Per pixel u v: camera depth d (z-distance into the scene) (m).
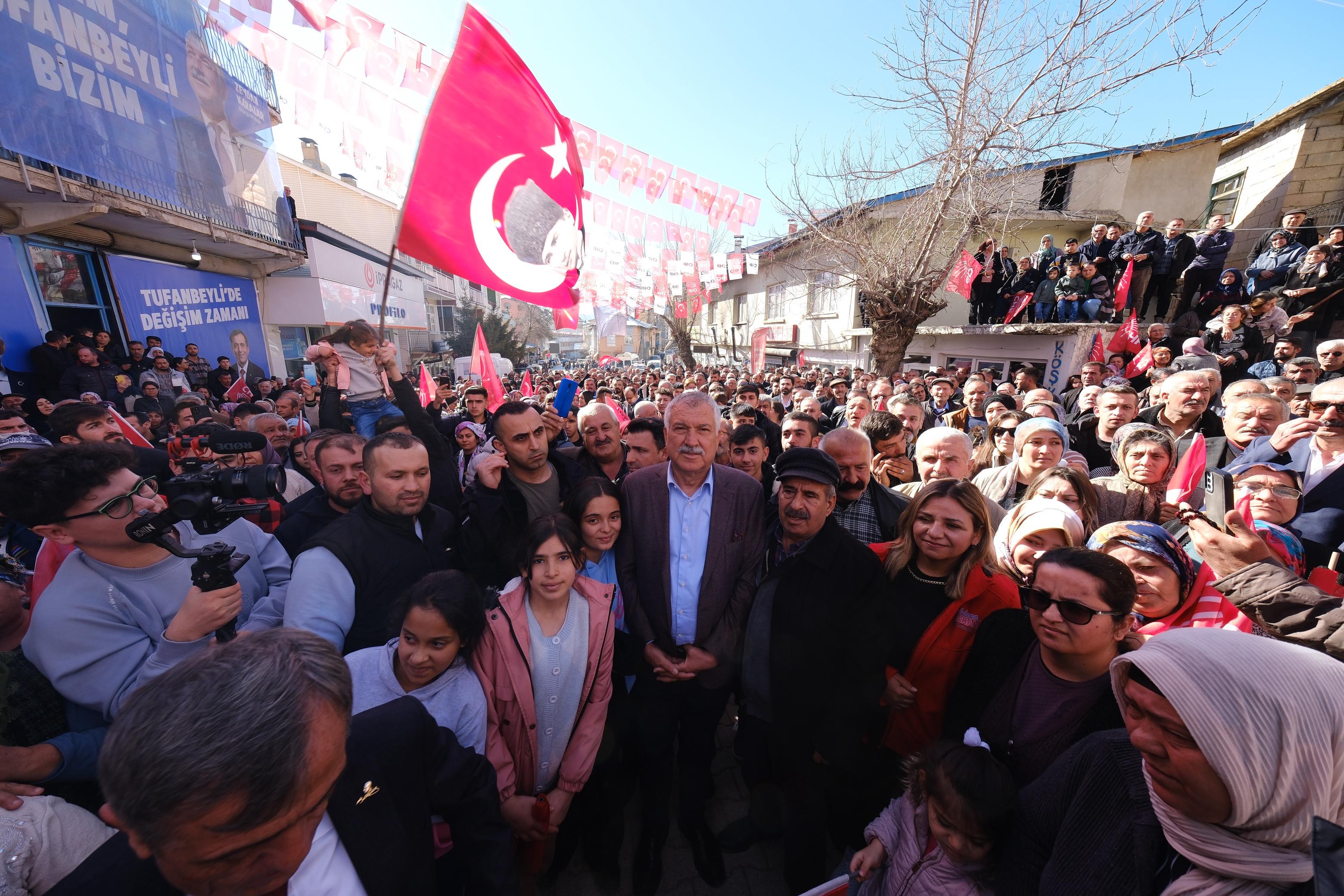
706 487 2.41
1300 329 8.06
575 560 1.90
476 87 2.42
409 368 20.66
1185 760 0.77
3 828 1.07
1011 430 3.40
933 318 13.99
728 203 5.67
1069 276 9.86
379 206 18.08
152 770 0.65
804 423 3.47
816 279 13.36
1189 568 1.65
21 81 4.81
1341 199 9.55
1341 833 0.67
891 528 2.72
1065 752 1.16
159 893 0.83
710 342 29.84
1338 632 1.25
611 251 8.55
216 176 8.27
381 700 1.59
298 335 13.57
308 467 3.25
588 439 3.39
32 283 6.87
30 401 6.17
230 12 3.24
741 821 2.34
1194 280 9.06
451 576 1.62
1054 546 1.96
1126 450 2.52
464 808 1.30
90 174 5.56
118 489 1.46
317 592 1.72
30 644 1.42
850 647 2.04
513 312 44.78
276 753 0.68
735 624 2.35
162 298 9.16
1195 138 11.57
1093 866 0.97
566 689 1.95
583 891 2.10
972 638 1.88
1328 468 2.43
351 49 3.38
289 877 0.80
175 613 1.58
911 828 1.50
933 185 8.77
